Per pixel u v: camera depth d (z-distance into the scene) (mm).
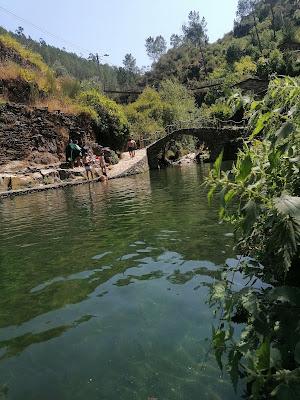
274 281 3289
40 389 3006
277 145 2600
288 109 2773
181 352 3324
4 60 27312
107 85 120875
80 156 25703
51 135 25781
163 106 52656
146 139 39844
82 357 3406
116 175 24484
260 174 2826
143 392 2855
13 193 18391
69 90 31609
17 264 6492
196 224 8055
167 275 5211
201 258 5754
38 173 21797
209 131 33938
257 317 2463
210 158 35062
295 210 2170
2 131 23016
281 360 2146
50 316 4320
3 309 4645
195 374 3004
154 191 15430
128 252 6512
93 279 5375
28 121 24531
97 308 4398
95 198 14727
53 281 5453
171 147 41688
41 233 8891
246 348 2402
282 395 1863
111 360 3312
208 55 112312
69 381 3072
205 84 82688
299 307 2469
